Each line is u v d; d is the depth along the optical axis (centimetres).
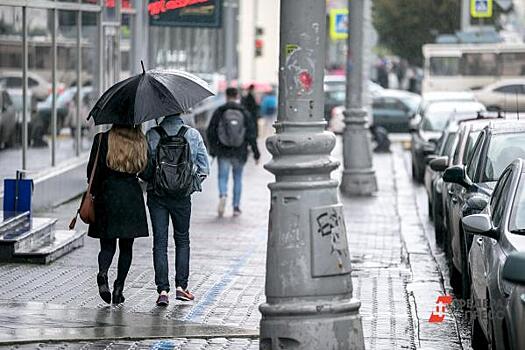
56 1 4281
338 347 1788
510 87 8188
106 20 4988
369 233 3966
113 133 2408
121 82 2447
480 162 2803
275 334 1791
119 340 2178
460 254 2673
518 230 1989
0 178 3791
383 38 10144
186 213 2517
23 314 2386
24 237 3052
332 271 1794
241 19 12800
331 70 13588
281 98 1827
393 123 9381
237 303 2575
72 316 2375
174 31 6706
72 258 3119
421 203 5012
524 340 1698
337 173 6128
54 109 4319
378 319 2475
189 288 2756
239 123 4225
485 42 9131
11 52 3888
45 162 4231
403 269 3181
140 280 2842
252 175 6000
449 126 4709
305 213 1798
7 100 3862
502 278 1766
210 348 2134
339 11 8700
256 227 3969
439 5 9694
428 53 9075
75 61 4622
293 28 1816
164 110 2409
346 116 5256
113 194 2419
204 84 2509
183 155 2459
